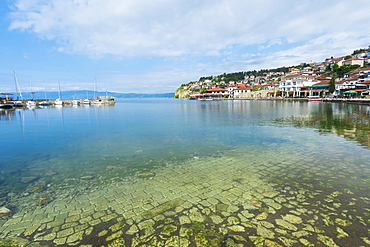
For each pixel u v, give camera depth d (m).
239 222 5.80
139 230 5.57
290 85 115.62
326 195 7.21
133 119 35.16
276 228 5.49
